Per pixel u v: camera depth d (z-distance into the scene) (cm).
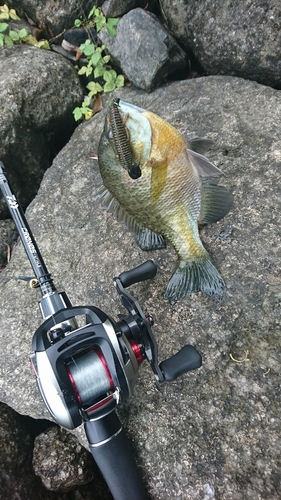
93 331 21
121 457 23
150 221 28
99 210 36
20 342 32
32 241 26
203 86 41
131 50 45
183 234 28
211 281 28
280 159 33
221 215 29
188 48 46
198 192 28
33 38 54
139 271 26
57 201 39
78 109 48
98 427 23
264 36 39
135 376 22
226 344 28
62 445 32
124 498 23
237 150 35
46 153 48
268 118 36
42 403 30
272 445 24
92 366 21
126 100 46
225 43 41
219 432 25
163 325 29
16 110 44
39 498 31
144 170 25
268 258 30
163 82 45
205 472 25
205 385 27
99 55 48
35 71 46
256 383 26
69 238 36
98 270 33
